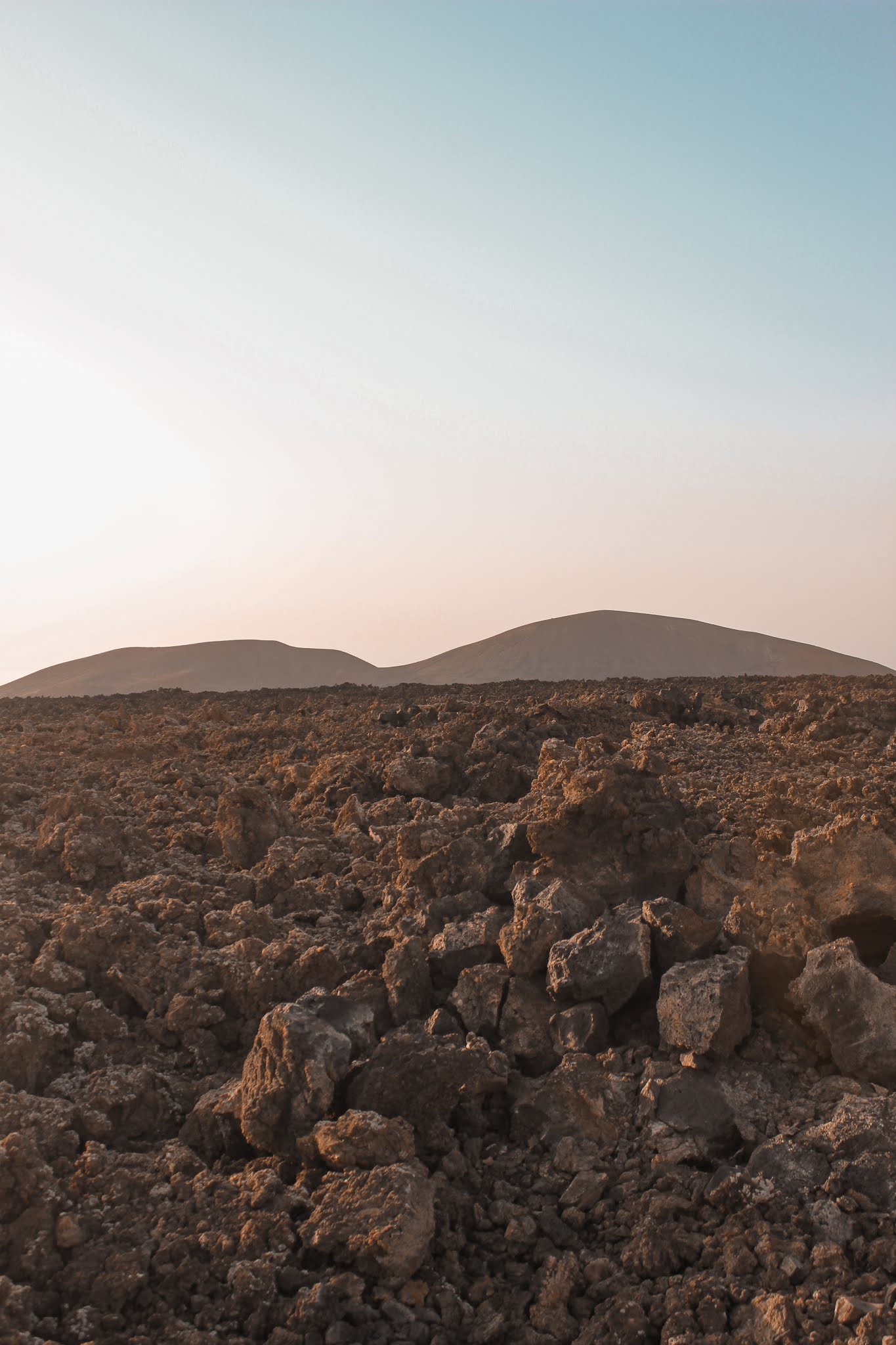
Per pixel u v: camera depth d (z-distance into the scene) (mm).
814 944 6543
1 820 10758
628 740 14164
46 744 15586
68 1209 5012
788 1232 4828
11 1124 5477
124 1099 5844
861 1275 4578
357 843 9883
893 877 6934
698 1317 4523
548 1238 5078
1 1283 4484
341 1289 4609
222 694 27156
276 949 7262
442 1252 5008
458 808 9945
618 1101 5828
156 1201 5145
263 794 10172
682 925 6637
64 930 7281
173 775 12695
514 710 15750
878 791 9055
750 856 7695
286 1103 5539
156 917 7945
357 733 15359
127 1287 4562
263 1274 4629
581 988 6426
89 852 9055
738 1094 5824
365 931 7910
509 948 6797
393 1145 5234
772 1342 4324
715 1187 5133
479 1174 5523
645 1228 4961
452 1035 6379
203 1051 6516
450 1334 4574
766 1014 6391
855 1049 5926
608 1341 4492
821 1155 5223
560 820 7723
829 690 19359
